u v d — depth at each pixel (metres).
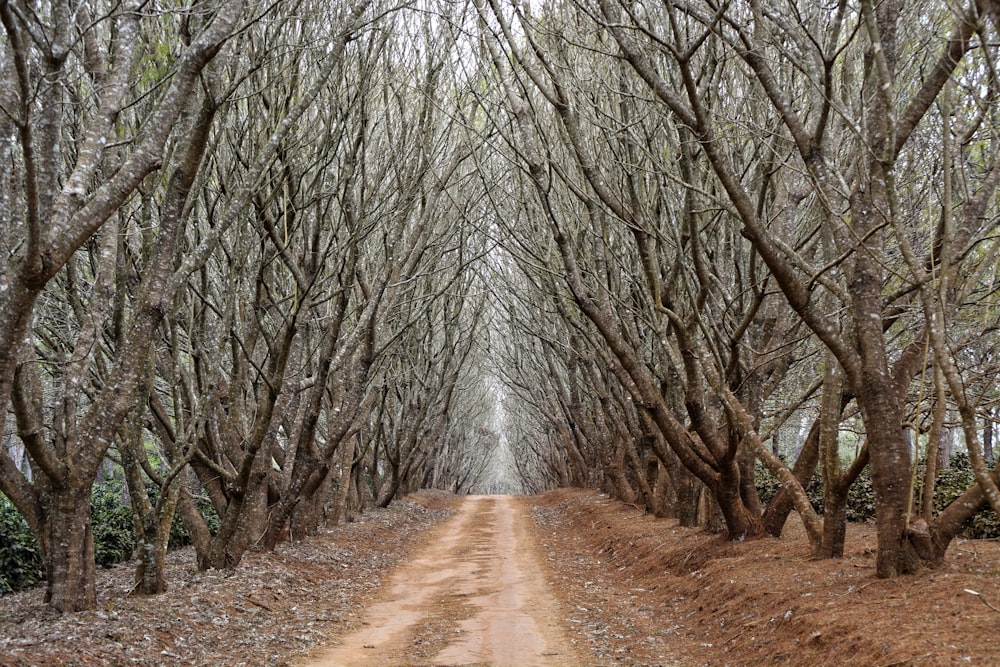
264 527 16.98
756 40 9.54
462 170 21.11
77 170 8.05
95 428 10.25
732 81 14.69
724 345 13.63
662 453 18.34
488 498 55.78
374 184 16.98
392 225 18.44
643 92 14.11
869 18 7.77
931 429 8.75
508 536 26.70
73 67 10.72
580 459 43.09
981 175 11.33
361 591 15.31
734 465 13.77
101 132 8.35
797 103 13.91
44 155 9.62
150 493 22.17
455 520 34.00
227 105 12.42
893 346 14.40
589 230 16.77
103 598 12.08
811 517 11.71
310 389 18.41
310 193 14.80
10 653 7.82
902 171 13.43
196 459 13.75
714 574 12.42
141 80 11.23
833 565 10.55
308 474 17.70
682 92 12.80
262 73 13.88
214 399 15.20
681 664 9.16
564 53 14.34
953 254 8.77
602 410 29.77
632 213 14.32
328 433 19.16
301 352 17.28
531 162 13.23
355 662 9.55
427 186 19.03
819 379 14.46
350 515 27.41
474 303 35.69
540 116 16.62
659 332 14.12
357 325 17.58
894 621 7.46
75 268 11.53
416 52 17.38
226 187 13.86
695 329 13.01
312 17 14.28
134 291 13.96
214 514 23.27
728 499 14.10
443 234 21.39
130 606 10.61
